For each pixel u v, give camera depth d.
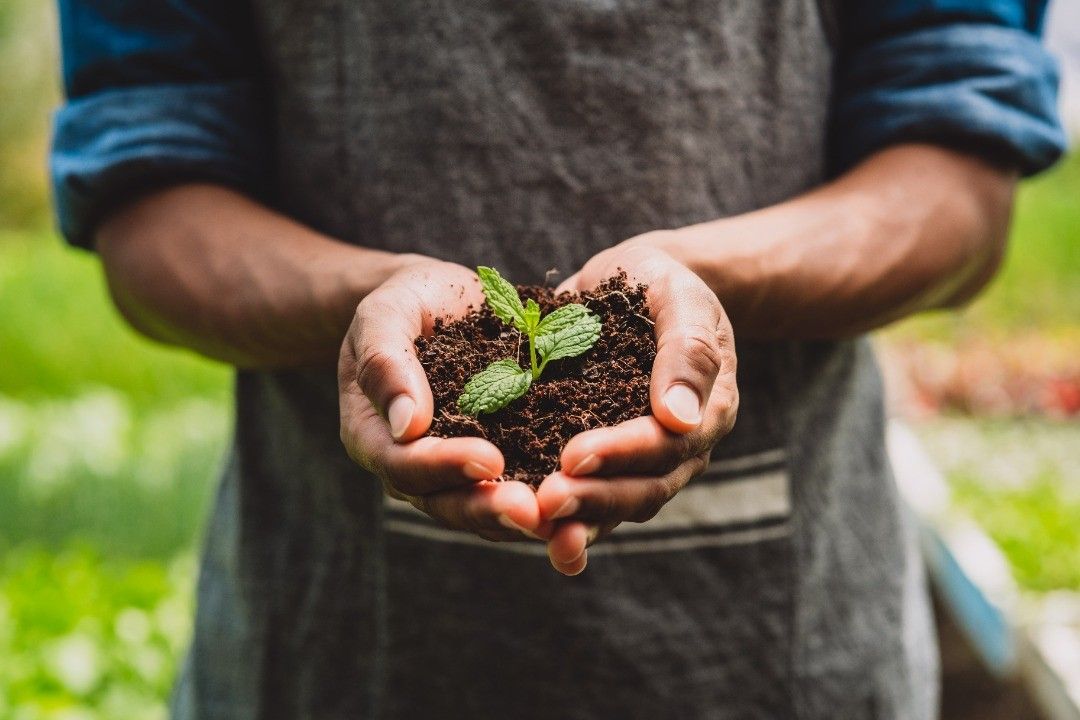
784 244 0.73
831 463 0.82
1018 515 2.49
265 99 0.84
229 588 0.86
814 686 0.81
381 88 0.78
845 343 0.83
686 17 0.76
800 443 0.80
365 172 0.79
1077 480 2.96
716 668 0.79
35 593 1.77
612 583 0.78
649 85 0.76
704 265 0.72
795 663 0.80
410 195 0.78
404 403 0.61
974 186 0.78
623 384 0.68
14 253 5.29
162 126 0.79
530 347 0.71
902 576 0.87
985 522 2.45
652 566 0.78
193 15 0.81
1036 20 0.84
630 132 0.77
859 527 0.84
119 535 2.18
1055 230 5.46
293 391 0.81
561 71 0.76
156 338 0.87
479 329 0.73
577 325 0.69
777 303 0.74
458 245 0.78
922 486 2.11
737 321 0.75
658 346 0.64
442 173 0.78
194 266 0.77
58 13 0.84
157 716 1.51
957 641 1.74
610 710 0.79
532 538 0.60
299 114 0.80
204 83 0.82
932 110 0.78
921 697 0.87
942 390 4.06
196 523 2.23
